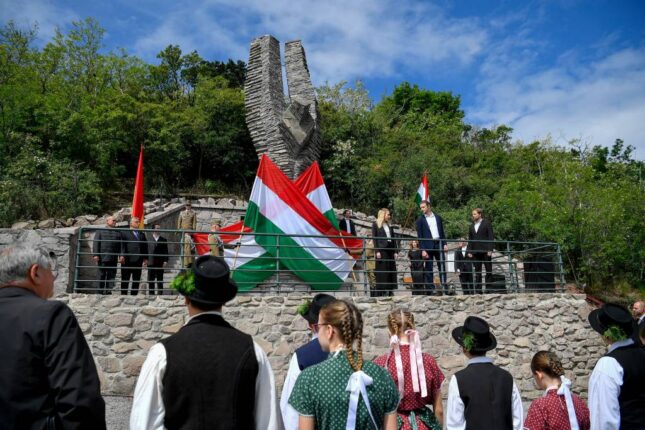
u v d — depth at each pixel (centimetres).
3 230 980
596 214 1864
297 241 1130
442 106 4247
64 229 1008
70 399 239
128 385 865
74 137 2061
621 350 417
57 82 2416
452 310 1037
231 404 272
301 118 1409
